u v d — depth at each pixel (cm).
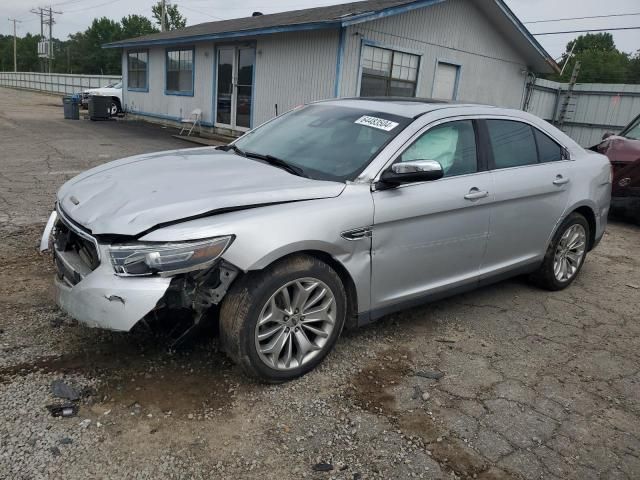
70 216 317
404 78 1466
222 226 288
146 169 367
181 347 352
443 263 396
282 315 318
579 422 315
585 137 2070
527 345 405
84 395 300
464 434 295
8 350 338
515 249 455
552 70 1800
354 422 298
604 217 541
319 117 433
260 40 1505
